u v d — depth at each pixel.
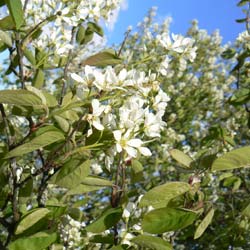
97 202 0.99
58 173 0.27
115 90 0.28
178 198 0.33
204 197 0.36
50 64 0.42
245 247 0.75
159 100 0.33
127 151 0.27
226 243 0.64
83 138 0.28
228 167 0.26
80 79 0.27
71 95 0.31
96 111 0.27
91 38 0.46
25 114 0.30
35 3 0.39
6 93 0.26
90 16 0.41
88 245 0.44
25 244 0.26
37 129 0.30
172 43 0.40
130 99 0.29
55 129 0.29
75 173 0.27
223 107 1.41
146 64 0.40
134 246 0.29
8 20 0.33
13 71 0.38
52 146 0.30
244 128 0.88
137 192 0.38
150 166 1.03
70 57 0.43
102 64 0.39
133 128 0.28
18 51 0.35
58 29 0.40
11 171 0.32
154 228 0.26
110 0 0.42
